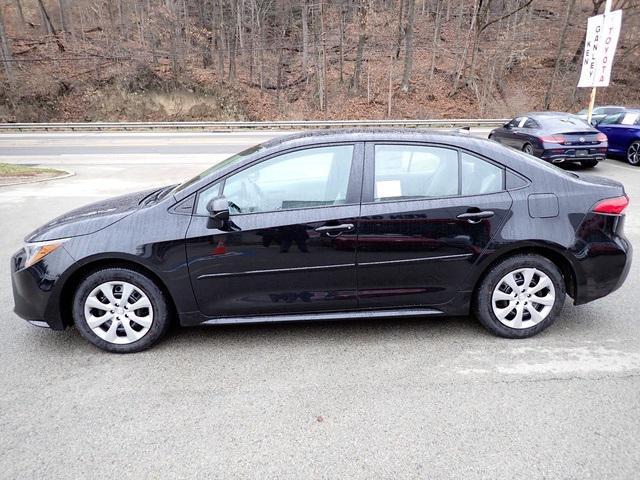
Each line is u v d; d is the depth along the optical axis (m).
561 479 2.20
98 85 28.64
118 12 33.00
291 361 3.27
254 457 2.37
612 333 3.60
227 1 30.80
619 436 2.48
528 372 3.09
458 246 3.36
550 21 33.62
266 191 3.34
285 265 3.31
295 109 28.28
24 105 27.42
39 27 33.72
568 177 3.51
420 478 2.21
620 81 30.30
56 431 2.57
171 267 3.25
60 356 3.38
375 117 27.20
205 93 28.56
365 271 3.37
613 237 3.45
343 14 31.59
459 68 28.62
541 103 28.59
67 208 7.95
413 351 3.38
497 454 2.36
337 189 3.34
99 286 3.31
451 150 3.42
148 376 3.11
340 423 2.62
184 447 2.44
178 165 13.07
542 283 3.43
